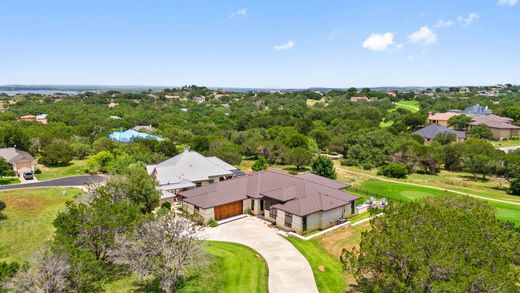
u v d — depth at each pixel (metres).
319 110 153.00
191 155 58.59
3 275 26.47
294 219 39.16
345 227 41.03
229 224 41.50
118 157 70.00
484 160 71.38
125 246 24.59
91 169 73.00
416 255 18.53
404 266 19.34
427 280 18.08
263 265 31.08
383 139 88.00
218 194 43.88
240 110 174.12
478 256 18.72
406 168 77.50
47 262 22.20
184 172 54.75
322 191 44.59
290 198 42.12
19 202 51.88
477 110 139.88
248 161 86.81
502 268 18.62
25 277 22.11
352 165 85.19
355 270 24.16
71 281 23.00
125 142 88.56
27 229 42.53
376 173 77.44
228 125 124.94
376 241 20.97
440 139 102.19
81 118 133.88
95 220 26.80
